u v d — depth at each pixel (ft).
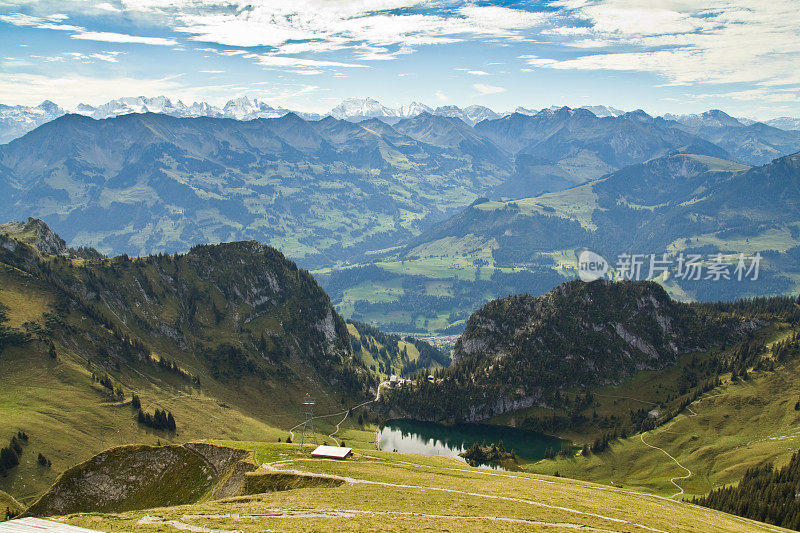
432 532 319.68
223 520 336.29
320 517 346.33
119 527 319.47
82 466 537.65
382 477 496.23
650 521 420.36
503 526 350.02
